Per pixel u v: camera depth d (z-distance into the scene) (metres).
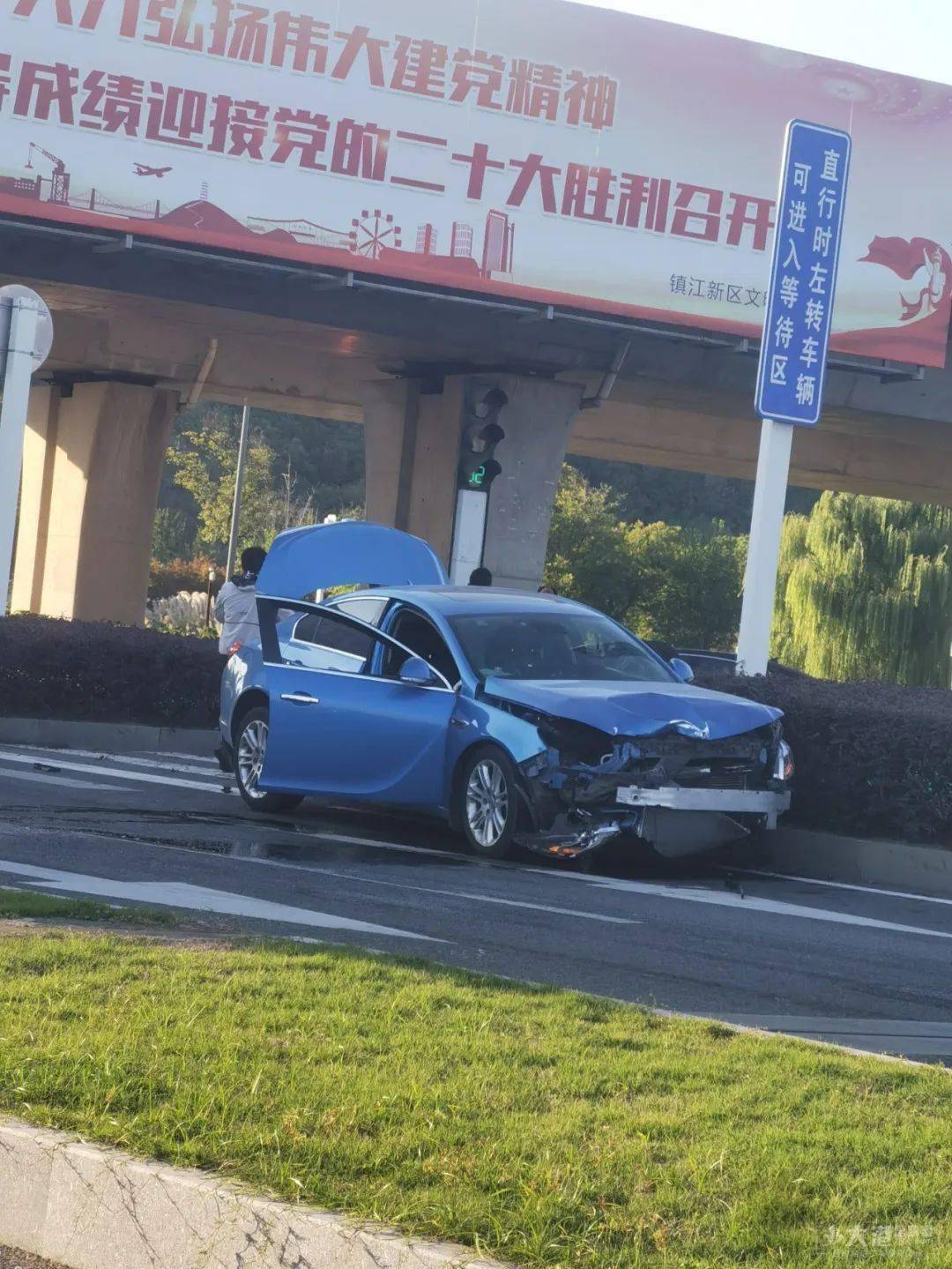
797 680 15.89
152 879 9.25
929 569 53.81
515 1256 3.47
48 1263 4.01
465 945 7.91
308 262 28.78
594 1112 4.45
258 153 28.41
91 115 27.48
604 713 10.96
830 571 54.78
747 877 11.73
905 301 32.72
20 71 27.11
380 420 36.62
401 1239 3.54
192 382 38.16
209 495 71.94
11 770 14.80
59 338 37.31
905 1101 4.81
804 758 12.64
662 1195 3.80
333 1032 5.17
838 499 55.69
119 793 13.70
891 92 32.34
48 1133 4.14
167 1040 4.90
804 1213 3.74
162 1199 3.85
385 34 29.00
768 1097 4.75
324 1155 3.97
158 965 6.07
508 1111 4.42
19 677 18.42
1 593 18.81
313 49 28.64
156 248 27.95
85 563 40.69
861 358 32.97
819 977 7.84
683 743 11.03
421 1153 4.02
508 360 33.16
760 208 31.45
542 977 7.24
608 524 64.88
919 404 35.75
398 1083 4.60
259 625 12.98
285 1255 3.64
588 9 30.20
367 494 37.06
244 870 9.96
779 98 31.53
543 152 30.11
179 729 19.02
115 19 27.52
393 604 12.66
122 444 40.41
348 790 12.27
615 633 12.66
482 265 29.81
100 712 18.92
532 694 11.26
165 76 27.86
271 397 39.97
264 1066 4.68
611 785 10.83
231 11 28.11
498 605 12.53
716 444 43.34
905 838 12.13
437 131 29.44
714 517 89.88
